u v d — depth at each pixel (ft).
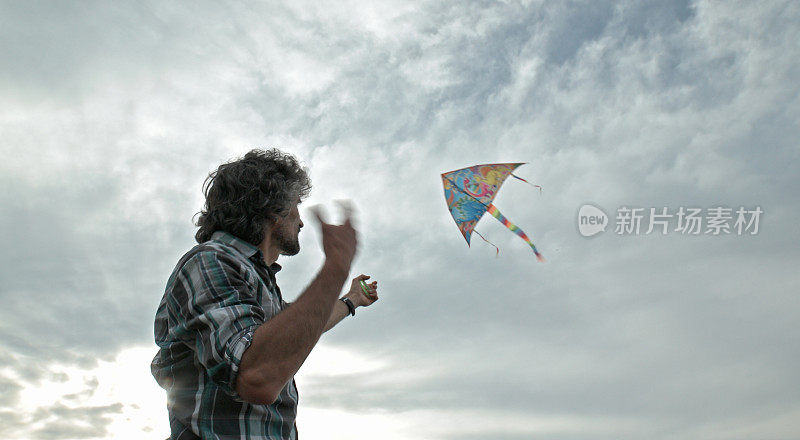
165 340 5.25
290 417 5.45
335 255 5.06
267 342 4.53
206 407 5.02
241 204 5.86
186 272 5.23
